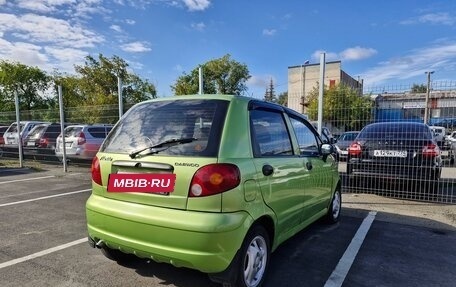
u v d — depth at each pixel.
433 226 5.14
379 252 4.07
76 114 11.02
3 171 10.61
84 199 6.76
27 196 7.02
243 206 2.66
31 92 37.50
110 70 33.94
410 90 6.96
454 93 6.66
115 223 2.84
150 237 2.64
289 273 3.46
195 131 2.79
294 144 3.75
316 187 4.25
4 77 35.69
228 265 2.54
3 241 4.31
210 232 2.43
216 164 2.56
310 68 52.09
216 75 45.84
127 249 2.80
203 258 2.45
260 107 3.30
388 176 6.78
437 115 6.82
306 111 10.19
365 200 6.71
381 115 7.10
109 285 3.13
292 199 3.53
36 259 3.74
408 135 6.72
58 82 35.31
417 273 3.51
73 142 11.02
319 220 5.16
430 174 6.47
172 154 2.71
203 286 3.11
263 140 3.15
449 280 3.35
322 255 3.95
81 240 4.36
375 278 3.38
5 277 3.29
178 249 2.52
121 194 2.89
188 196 2.55
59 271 3.43
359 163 7.08
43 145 12.09
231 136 2.76
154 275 3.34
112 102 31.53
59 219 5.33
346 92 7.43
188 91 39.59
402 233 4.80
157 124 3.00
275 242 3.23
